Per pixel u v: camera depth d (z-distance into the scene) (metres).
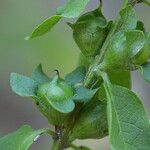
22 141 0.20
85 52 0.21
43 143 0.53
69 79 0.20
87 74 0.20
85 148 0.21
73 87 0.20
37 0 0.59
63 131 0.20
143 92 0.58
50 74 0.55
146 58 0.20
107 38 0.20
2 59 0.56
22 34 0.57
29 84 0.20
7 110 0.56
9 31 0.57
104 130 0.20
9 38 0.56
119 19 0.20
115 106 0.19
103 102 0.20
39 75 0.20
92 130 0.20
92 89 0.20
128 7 0.20
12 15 0.58
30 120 0.56
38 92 0.20
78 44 0.21
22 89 0.20
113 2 0.63
